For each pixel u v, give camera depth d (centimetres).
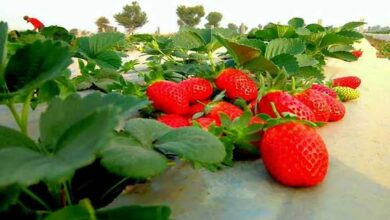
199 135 12
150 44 39
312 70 30
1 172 8
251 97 24
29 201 11
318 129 25
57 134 10
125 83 25
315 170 16
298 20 67
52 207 11
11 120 25
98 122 8
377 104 33
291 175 16
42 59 11
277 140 16
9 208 10
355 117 28
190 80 24
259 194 15
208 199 15
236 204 15
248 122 17
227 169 17
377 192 16
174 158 18
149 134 13
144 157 10
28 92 12
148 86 24
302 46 32
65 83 21
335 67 56
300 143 15
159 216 8
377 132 24
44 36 38
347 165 19
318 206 15
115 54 34
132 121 13
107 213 8
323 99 24
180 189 15
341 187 16
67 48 11
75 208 8
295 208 15
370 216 14
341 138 23
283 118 16
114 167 10
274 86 20
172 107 22
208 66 32
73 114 10
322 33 48
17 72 11
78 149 8
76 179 13
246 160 19
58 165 8
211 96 25
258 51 23
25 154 8
